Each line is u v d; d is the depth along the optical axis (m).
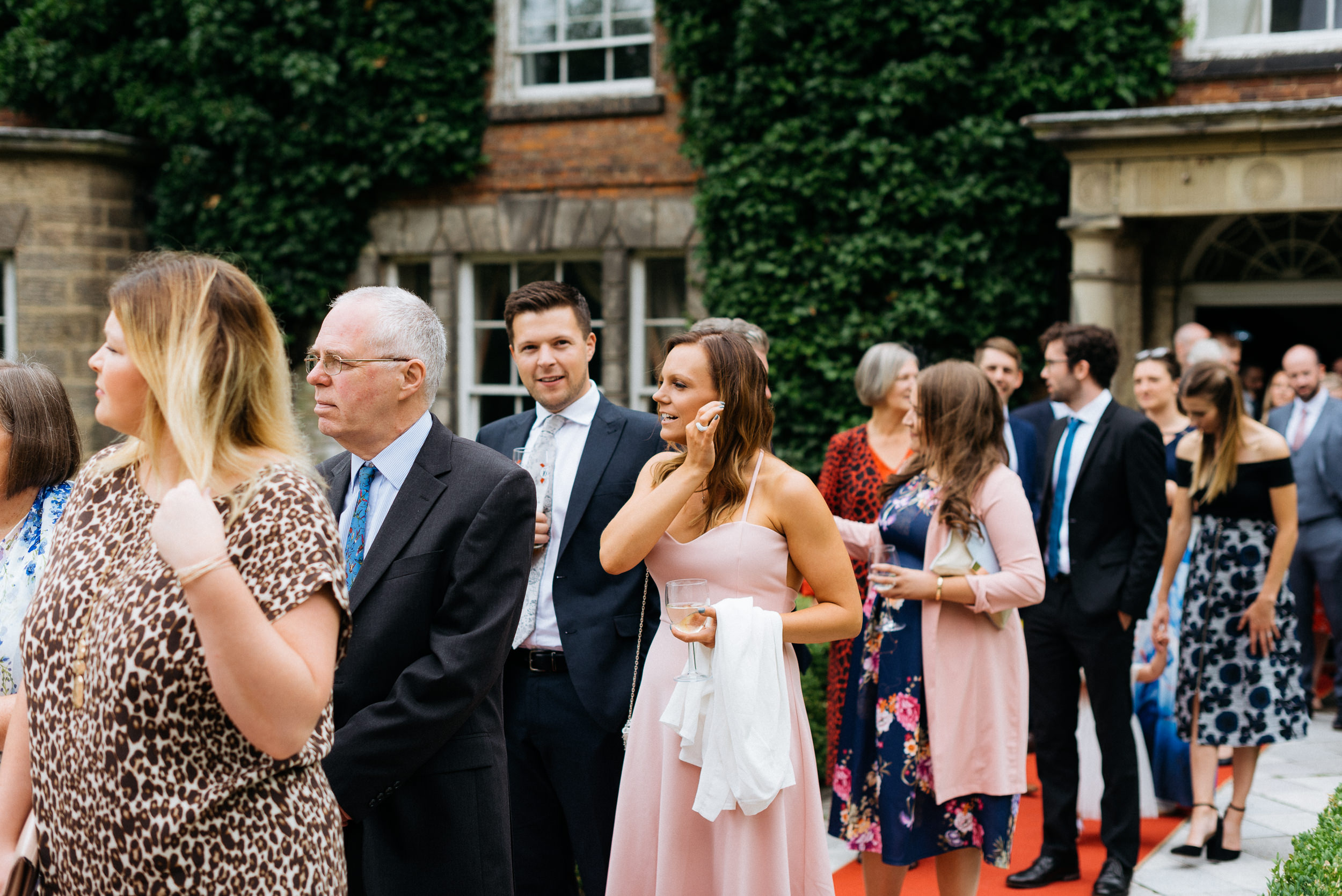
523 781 3.14
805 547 2.65
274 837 1.63
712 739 2.45
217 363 1.62
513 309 3.36
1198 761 4.41
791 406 8.11
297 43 9.03
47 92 9.31
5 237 9.05
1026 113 7.62
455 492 2.47
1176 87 7.49
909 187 7.71
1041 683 4.12
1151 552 3.95
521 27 9.12
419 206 9.25
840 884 4.13
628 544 2.57
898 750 3.29
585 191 8.89
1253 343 8.86
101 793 1.58
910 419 3.59
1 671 2.66
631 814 2.63
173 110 9.06
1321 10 7.38
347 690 2.38
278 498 1.64
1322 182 6.82
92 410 9.13
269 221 9.14
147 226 9.50
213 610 1.46
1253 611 4.20
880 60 7.85
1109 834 3.95
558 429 3.38
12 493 2.76
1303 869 2.80
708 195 8.23
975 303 7.78
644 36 8.84
